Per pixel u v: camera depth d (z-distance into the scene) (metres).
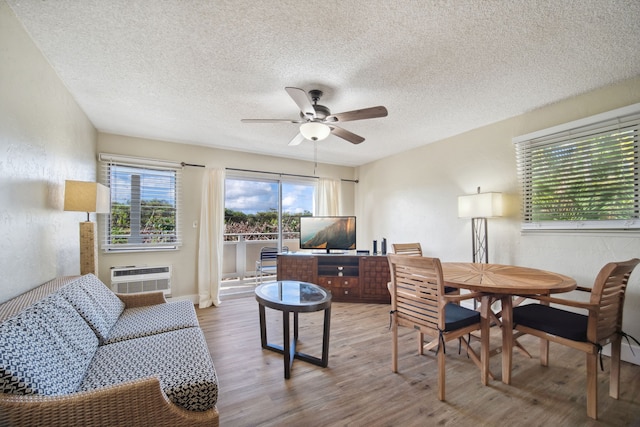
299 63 2.02
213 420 1.22
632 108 2.17
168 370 1.35
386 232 4.84
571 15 1.53
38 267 1.81
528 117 2.88
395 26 1.63
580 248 2.50
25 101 1.65
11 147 1.51
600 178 2.38
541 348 2.17
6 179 1.46
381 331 2.89
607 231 2.34
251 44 1.80
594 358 1.59
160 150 3.81
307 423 1.54
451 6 1.47
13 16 1.51
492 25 1.62
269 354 2.37
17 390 0.97
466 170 3.51
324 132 2.46
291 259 4.22
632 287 2.21
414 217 4.29
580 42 1.77
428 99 2.60
